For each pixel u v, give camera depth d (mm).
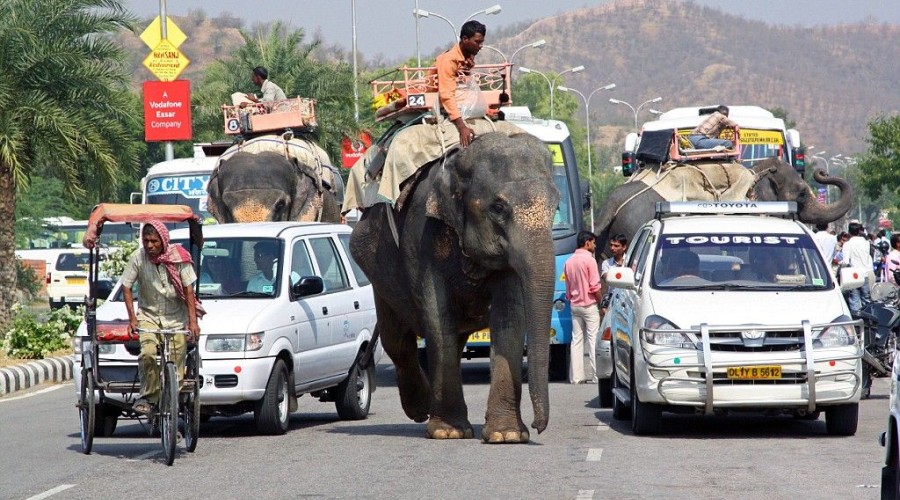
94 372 16766
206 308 18719
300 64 56188
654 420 17703
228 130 30672
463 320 17547
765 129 36938
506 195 15773
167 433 15820
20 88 32250
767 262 18719
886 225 80500
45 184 67188
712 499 12734
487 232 15961
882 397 23344
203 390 18016
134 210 16391
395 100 18047
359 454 16203
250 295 19250
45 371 27891
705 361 16875
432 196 16656
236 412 18609
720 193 29062
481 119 17297
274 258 19719
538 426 15422
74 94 32719
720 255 18828
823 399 16953
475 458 15609
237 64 56688
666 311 17484
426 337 17234
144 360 16219
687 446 16672
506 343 16719
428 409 19844
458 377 17438
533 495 13031
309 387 19719
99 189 34344
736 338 17078
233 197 28219
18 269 44500
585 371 27828
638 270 19578
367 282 22266
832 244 34375
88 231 16250
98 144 32406
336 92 56281
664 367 17109
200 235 17078
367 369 21641
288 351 18938
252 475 14664
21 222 63844
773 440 17250
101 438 18719
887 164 98438
